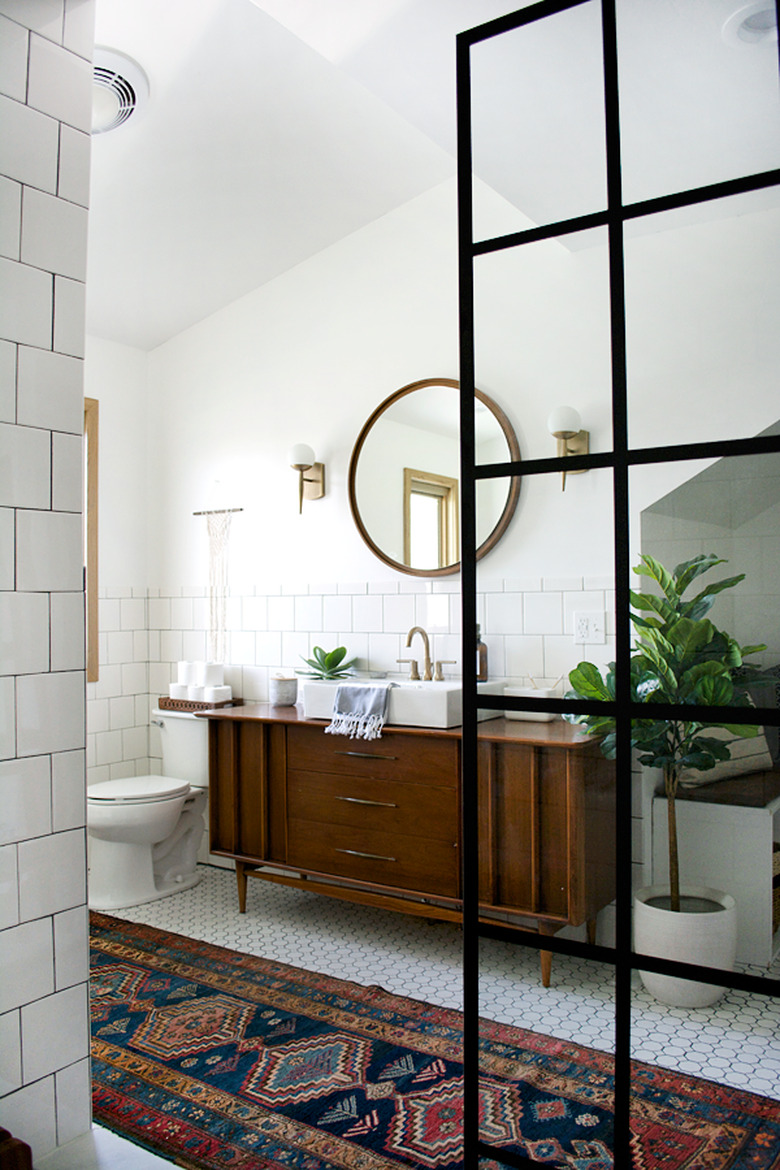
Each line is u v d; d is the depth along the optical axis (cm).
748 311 135
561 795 150
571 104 151
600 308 148
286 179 311
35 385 146
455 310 324
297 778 304
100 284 360
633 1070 138
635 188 144
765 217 133
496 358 160
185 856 367
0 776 139
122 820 329
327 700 297
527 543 156
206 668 377
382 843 282
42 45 147
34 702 144
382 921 320
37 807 144
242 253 355
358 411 351
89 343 398
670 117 141
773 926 129
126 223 324
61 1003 147
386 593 341
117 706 407
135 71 245
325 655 339
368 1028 231
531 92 155
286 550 373
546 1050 146
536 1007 149
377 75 202
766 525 133
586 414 149
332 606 357
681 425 140
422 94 211
